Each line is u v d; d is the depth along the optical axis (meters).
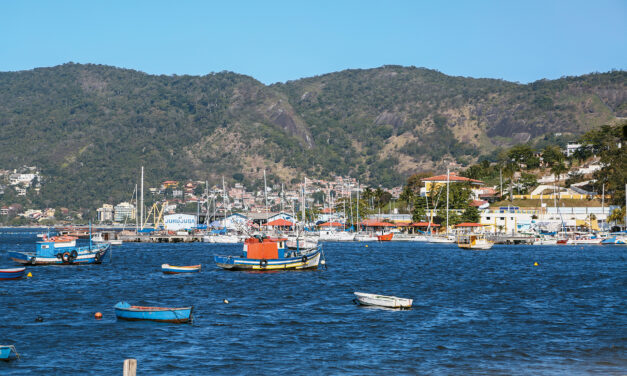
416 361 50.53
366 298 75.19
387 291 89.50
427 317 67.81
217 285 95.50
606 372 47.72
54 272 114.31
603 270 124.62
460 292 88.62
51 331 60.53
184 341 56.72
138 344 55.62
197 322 65.06
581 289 92.06
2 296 82.81
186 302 78.31
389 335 59.16
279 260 116.31
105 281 100.88
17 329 61.41
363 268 127.12
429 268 129.00
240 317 67.75
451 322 65.12
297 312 70.81
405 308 73.06
